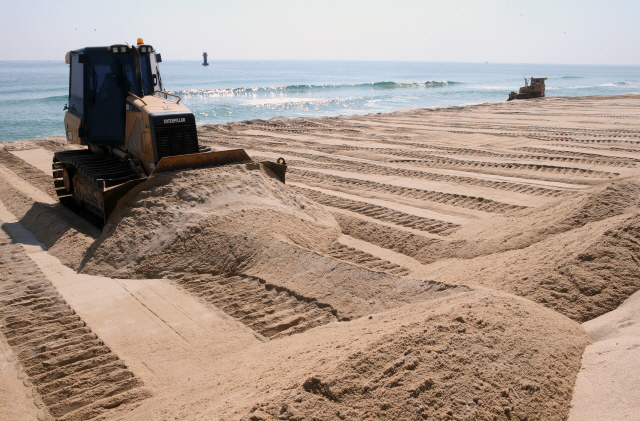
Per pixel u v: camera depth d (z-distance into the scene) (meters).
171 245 6.07
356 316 4.45
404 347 3.06
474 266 5.41
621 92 55.72
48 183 10.95
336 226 7.57
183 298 5.18
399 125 21.11
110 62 7.85
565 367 3.16
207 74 102.12
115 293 5.36
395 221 7.98
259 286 5.28
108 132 7.99
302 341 4.00
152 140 7.30
